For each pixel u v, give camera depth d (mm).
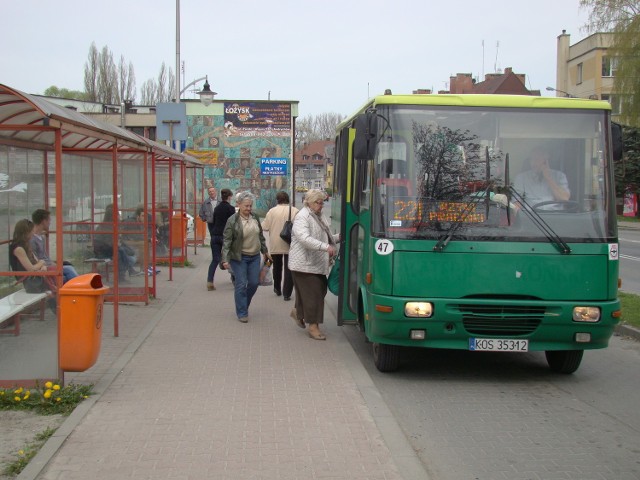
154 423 5492
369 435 5336
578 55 56500
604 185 6930
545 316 6645
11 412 5621
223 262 9945
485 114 7008
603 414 6184
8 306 6039
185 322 9945
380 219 6820
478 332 6723
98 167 11047
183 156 15266
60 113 5969
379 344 7383
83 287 5984
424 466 4895
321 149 96000
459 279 6668
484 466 4910
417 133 6957
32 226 7223
